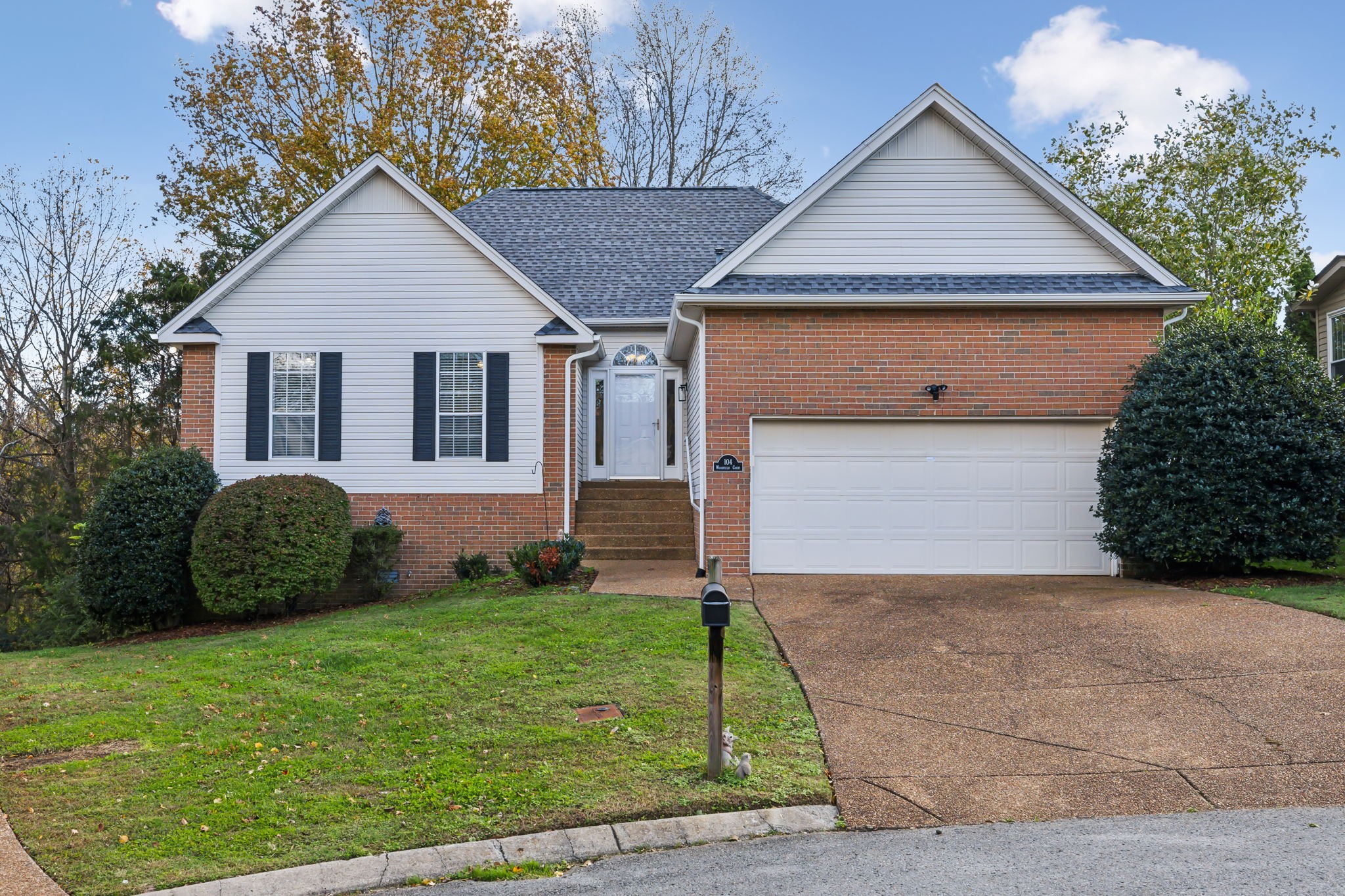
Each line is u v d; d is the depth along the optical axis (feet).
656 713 23.73
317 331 51.08
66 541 71.31
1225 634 29.50
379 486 50.96
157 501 44.78
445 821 18.07
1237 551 38.40
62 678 30.09
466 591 44.16
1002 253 44.37
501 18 97.14
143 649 36.52
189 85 94.32
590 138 106.73
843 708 24.34
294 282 51.11
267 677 28.19
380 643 31.60
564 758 20.97
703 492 43.19
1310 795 18.83
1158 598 35.68
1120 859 16.11
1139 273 43.91
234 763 21.33
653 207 69.10
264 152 96.32
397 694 25.93
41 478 80.48
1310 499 38.09
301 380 51.06
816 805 18.88
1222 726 22.44
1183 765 20.48
